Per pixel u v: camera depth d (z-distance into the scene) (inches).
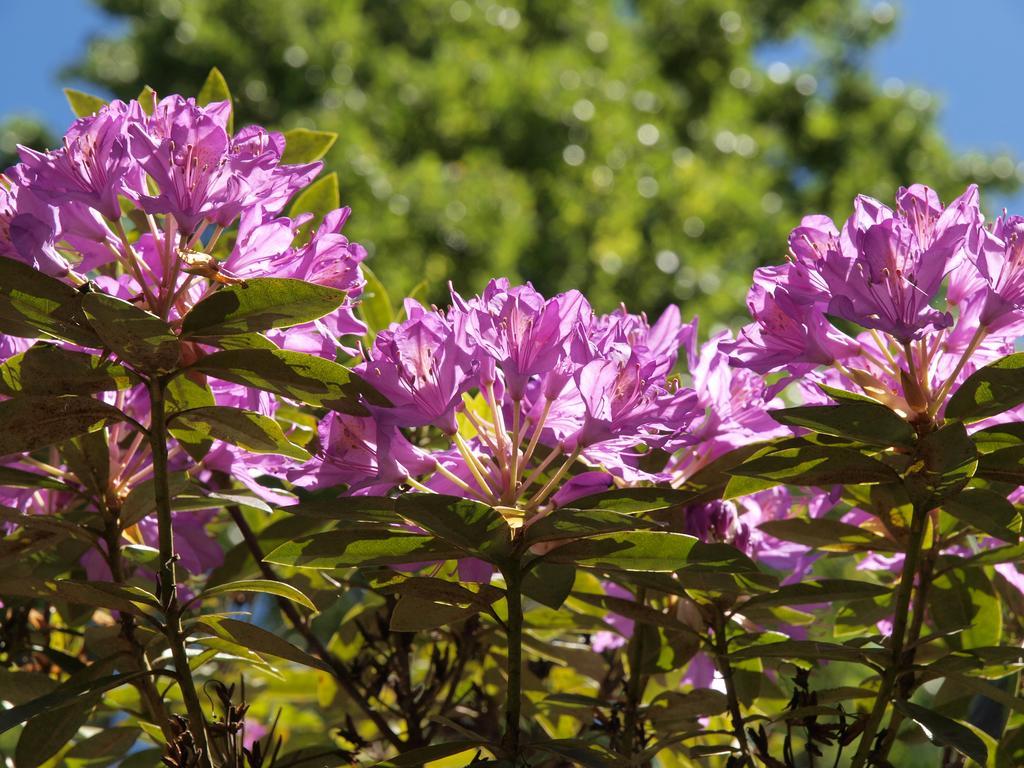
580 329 46.8
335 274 47.5
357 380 45.9
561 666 58.5
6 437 46.6
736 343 47.4
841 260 45.6
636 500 46.1
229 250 54.4
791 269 46.6
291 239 46.9
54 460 52.7
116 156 45.9
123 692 56.2
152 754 54.2
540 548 47.3
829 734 48.4
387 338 46.6
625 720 51.6
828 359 47.0
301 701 61.7
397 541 46.4
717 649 49.9
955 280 47.3
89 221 46.9
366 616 57.3
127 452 50.8
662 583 49.3
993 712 51.8
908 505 49.3
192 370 46.3
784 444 46.5
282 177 47.1
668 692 51.4
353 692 53.7
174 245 47.3
